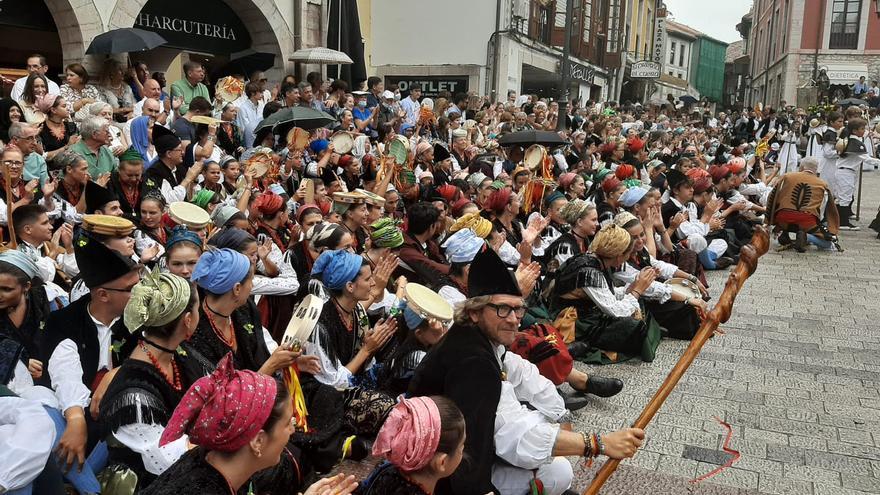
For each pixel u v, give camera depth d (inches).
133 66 407.5
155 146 261.6
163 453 109.3
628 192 320.5
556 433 127.2
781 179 457.4
